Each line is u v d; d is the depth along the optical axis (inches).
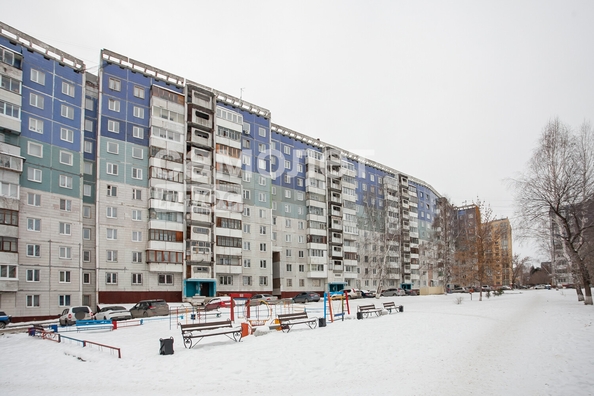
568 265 1643.7
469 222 2534.5
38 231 1624.0
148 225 1984.5
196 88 2246.6
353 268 3154.5
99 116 1914.4
